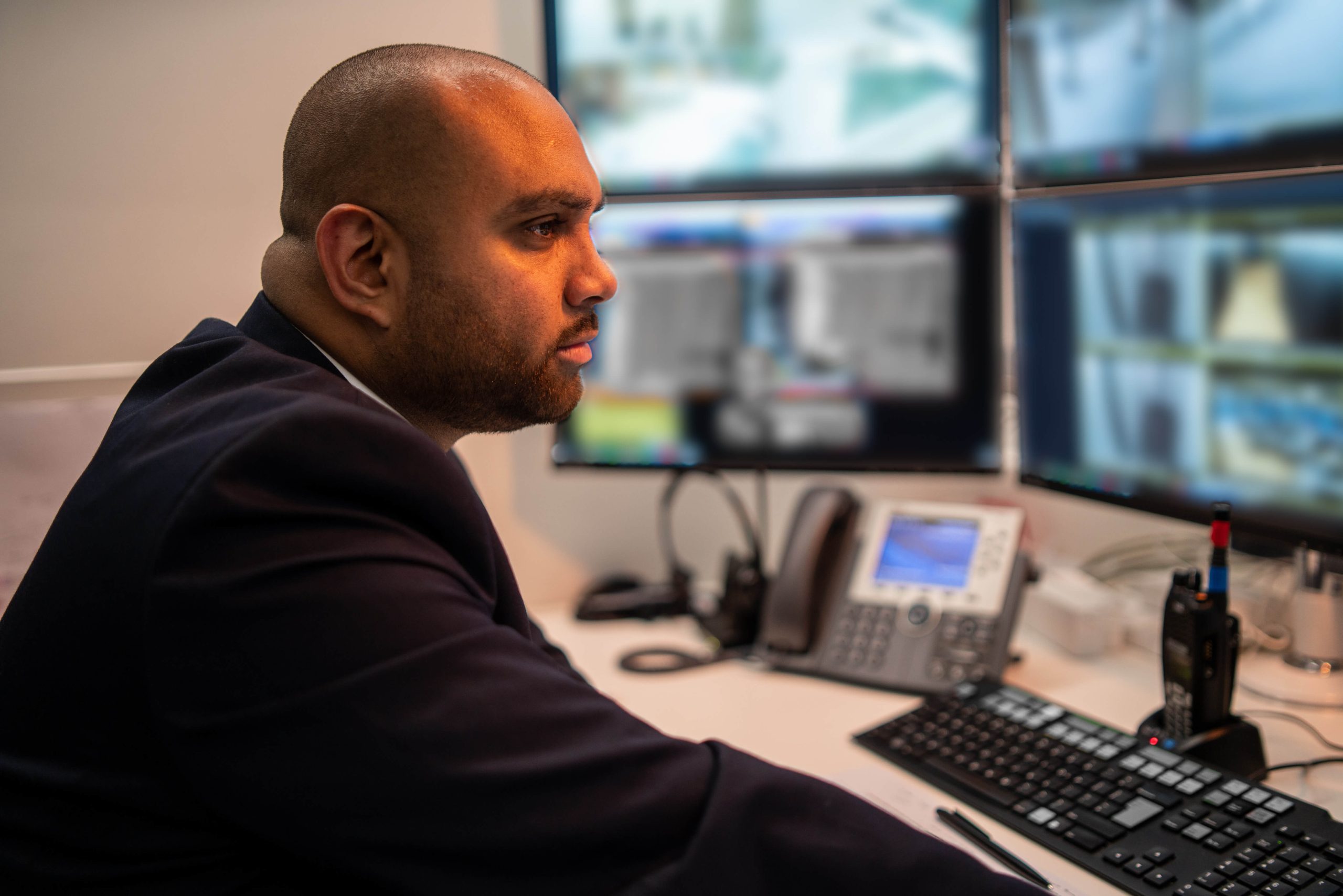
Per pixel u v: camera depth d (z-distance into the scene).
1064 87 1.23
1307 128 0.99
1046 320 1.25
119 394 1.40
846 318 1.35
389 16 1.42
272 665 0.55
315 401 0.61
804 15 1.33
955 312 1.33
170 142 1.38
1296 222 0.94
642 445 1.42
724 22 1.34
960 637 1.17
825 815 0.60
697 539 1.63
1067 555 1.54
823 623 1.28
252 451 0.58
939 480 1.64
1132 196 1.10
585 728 0.58
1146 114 1.14
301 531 0.57
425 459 0.63
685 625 1.43
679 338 1.39
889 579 1.25
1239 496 1.03
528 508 1.55
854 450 1.38
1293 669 1.12
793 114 1.35
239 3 1.37
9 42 1.32
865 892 0.58
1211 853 0.76
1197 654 0.91
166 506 0.58
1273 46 1.00
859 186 1.35
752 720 1.09
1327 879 0.72
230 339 0.74
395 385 0.74
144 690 0.59
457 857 0.55
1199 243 1.03
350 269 0.70
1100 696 1.12
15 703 0.65
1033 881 0.77
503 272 0.71
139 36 1.35
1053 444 1.27
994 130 1.31
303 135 0.72
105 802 0.62
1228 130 1.06
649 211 1.37
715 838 0.56
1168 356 1.08
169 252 1.40
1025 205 1.25
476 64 0.72
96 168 1.37
